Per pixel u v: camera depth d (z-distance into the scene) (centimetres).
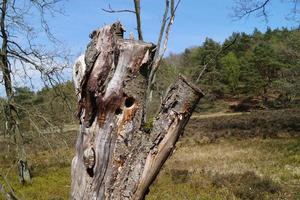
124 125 274
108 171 272
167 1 290
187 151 2544
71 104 1515
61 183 1563
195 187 1353
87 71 272
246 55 8575
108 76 272
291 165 1880
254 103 7038
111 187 272
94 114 278
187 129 3972
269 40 9531
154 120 279
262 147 2555
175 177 1495
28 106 1590
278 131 3244
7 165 1959
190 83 276
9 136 1577
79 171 281
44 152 2469
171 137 276
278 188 1323
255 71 7356
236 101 7094
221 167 1867
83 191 276
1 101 1533
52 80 1518
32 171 1856
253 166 1886
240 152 2389
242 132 3359
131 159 274
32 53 1574
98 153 274
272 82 6725
